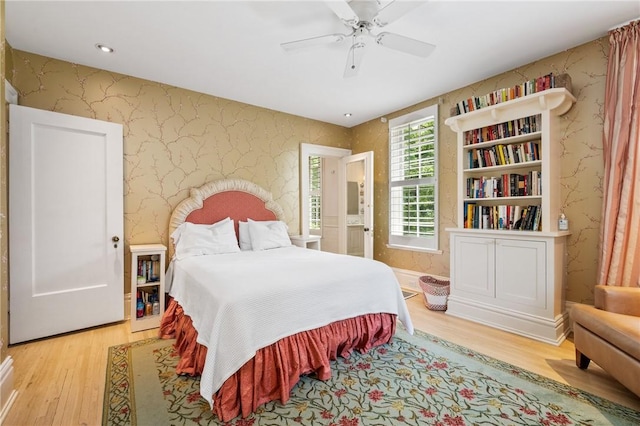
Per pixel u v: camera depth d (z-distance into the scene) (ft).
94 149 9.41
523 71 9.95
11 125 8.07
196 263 8.88
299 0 6.77
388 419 5.27
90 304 9.29
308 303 6.64
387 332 8.28
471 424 5.12
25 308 8.26
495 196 9.93
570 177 8.98
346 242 16.42
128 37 8.20
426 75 10.62
